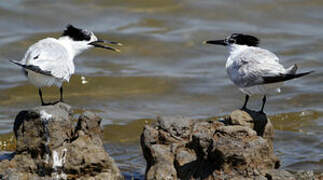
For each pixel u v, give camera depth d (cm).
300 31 2078
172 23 2097
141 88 1717
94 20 2095
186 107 1611
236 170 997
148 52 1925
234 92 1700
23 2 2184
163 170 1040
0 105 1587
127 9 2177
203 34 2028
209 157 1021
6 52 1886
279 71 1141
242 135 1022
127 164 1241
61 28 2042
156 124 1122
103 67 1830
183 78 1777
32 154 1061
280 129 1448
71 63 1199
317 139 1380
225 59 1908
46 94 1666
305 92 1677
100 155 1038
